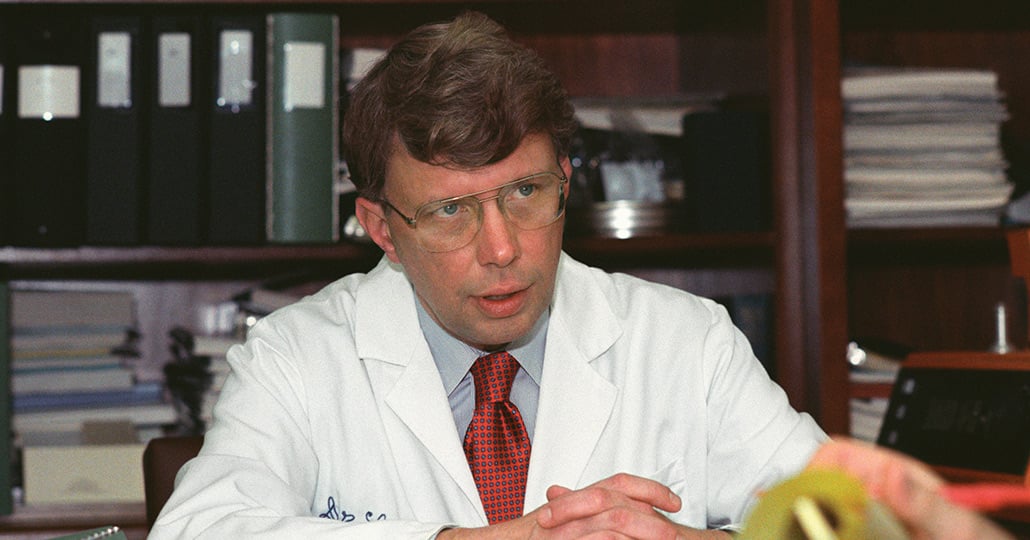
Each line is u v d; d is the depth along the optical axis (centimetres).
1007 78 270
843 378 213
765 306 225
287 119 211
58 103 209
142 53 211
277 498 126
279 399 143
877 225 223
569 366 145
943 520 44
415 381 142
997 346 222
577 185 231
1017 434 158
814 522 43
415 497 140
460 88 117
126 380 230
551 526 107
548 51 264
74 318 227
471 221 120
